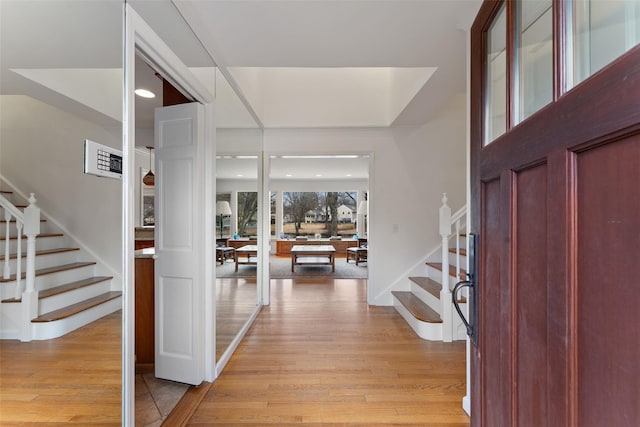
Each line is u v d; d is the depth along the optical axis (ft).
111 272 4.48
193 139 7.34
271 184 35.86
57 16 4.04
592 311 2.16
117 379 4.57
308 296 16.30
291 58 8.38
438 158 14.85
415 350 9.65
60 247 4.09
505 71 3.93
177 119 7.53
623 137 1.89
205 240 7.59
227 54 8.20
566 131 2.41
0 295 3.73
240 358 9.10
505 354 3.45
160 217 7.64
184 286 7.46
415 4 6.16
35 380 3.99
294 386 7.57
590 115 2.15
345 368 8.49
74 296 4.23
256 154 13.73
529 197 3.01
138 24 4.79
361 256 29.35
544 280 2.73
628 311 1.87
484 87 4.35
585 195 2.24
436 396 7.19
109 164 4.36
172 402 6.85
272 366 8.60
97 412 4.40
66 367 4.22
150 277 8.38
